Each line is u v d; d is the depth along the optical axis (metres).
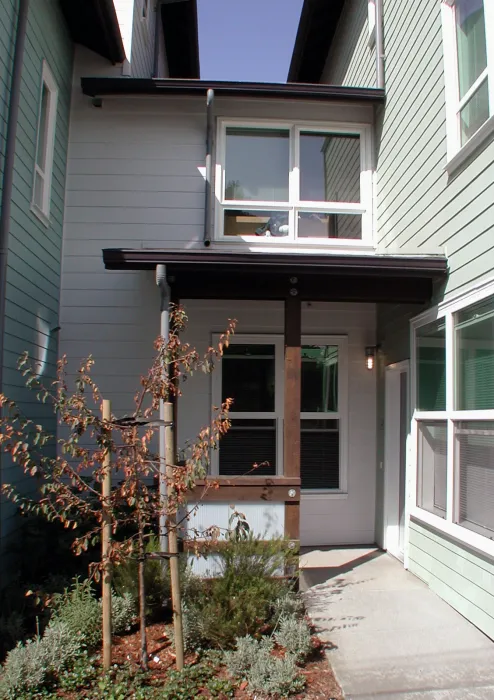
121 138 7.12
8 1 5.02
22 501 4.59
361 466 7.08
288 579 4.87
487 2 4.64
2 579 4.78
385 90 7.07
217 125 7.28
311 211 7.28
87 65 7.24
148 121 7.17
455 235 5.07
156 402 3.76
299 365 5.47
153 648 3.96
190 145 7.17
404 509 6.44
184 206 7.06
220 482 5.11
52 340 6.50
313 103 7.28
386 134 6.99
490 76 4.57
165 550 4.81
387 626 4.42
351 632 4.31
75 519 4.53
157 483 5.00
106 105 7.15
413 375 5.91
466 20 5.15
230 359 7.05
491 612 4.20
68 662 3.68
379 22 7.23
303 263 5.23
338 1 8.91
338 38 9.46
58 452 6.40
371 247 7.20
